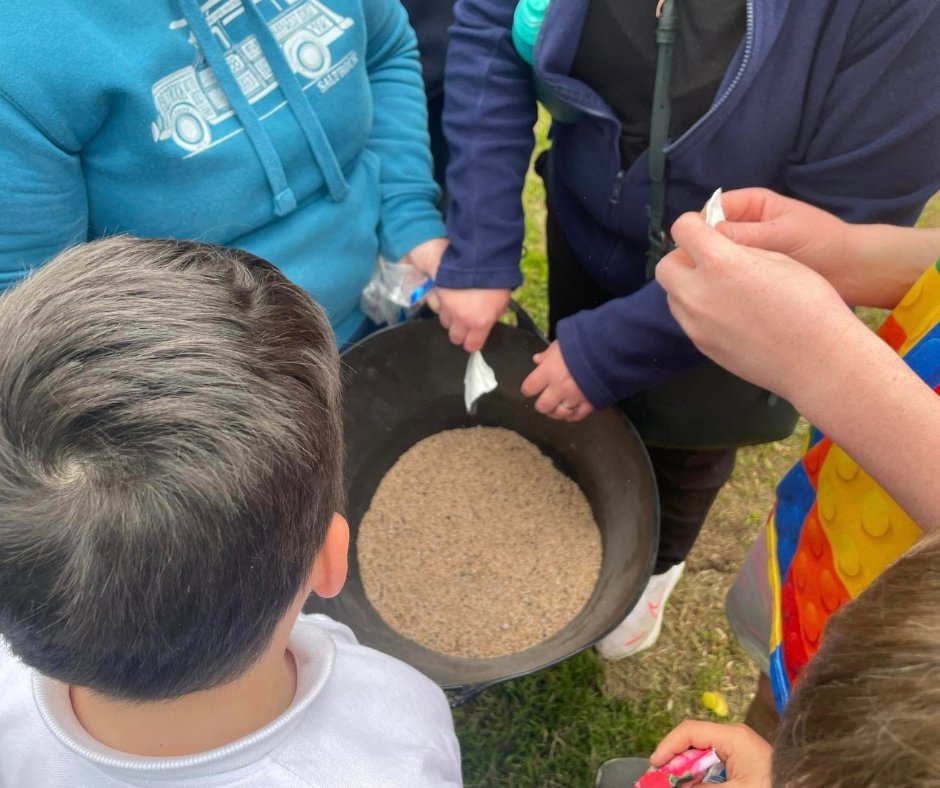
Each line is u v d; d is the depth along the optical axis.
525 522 1.39
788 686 0.97
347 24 1.06
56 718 0.51
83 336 0.43
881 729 0.32
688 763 0.86
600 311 1.10
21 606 0.42
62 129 0.86
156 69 0.90
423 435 1.49
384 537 1.39
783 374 0.71
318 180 1.12
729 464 1.36
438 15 1.55
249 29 0.97
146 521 0.41
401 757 0.59
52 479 0.41
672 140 0.96
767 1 0.80
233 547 0.43
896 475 0.63
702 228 0.76
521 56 1.10
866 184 0.93
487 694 1.51
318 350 0.51
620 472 1.25
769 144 0.92
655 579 1.47
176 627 0.43
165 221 1.01
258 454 0.43
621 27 0.93
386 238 1.33
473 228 1.19
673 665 1.57
